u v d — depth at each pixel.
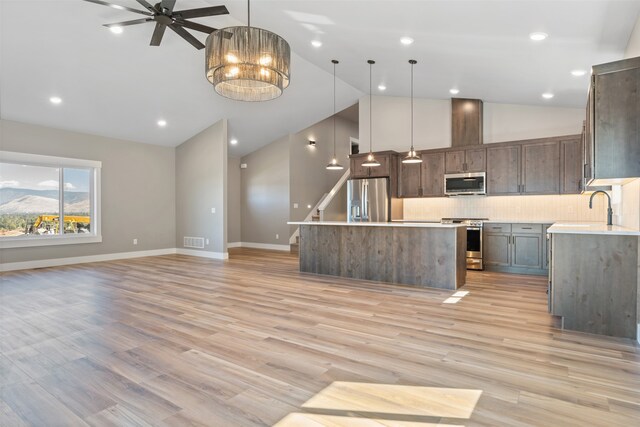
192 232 8.41
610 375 2.27
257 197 9.97
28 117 6.23
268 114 8.09
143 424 1.77
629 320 2.93
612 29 3.24
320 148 10.40
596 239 3.04
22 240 6.32
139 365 2.43
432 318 3.44
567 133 6.13
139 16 4.57
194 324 3.27
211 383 2.18
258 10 4.41
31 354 2.61
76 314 3.58
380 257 5.22
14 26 4.40
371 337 2.94
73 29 4.64
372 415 1.85
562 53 3.91
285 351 2.66
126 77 5.79
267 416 1.84
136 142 8.01
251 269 6.32
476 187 6.52
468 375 2.28
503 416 1.83
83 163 7.08
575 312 3.11
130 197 7.89
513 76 4.96
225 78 3.05
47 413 1.87
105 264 6.90
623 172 2.79
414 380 2.21
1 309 3.77
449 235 4.70
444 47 4.36
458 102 6.91
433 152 7.02
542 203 6.24
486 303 3.98
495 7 3.11
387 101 7.77
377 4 3.52
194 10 3.38
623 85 2.80
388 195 7.16
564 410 1.88
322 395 2.04
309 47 5.49
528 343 2.81
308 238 5.94
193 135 8.33
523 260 5.89
